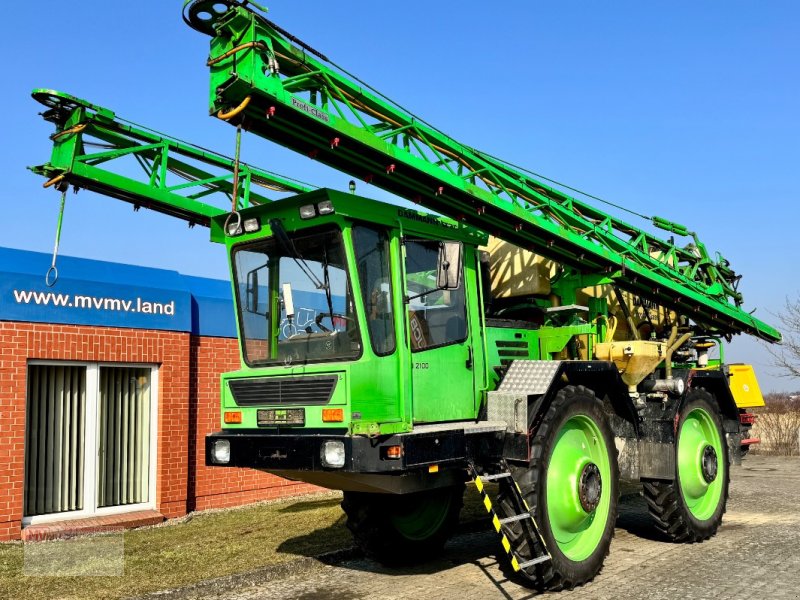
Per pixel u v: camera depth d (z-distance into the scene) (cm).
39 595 570
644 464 738
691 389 773
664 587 575
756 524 855
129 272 988
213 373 1066
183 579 612
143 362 969
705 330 1105
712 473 769
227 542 768
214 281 1121
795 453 2017
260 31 483
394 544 672
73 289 898
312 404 529
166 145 671
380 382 536
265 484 1101
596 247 775
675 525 726
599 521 630
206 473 1034
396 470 502
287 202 563
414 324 575
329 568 680
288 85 508
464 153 672
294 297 575
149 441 980
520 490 568
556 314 786
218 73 486
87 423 920
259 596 586
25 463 869
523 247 727
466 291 638
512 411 588
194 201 687
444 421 584
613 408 712
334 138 523
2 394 824
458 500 735
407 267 583
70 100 600
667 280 905
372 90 583
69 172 600
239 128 504
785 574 606
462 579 625
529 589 584
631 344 755
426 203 613
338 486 587
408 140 626
